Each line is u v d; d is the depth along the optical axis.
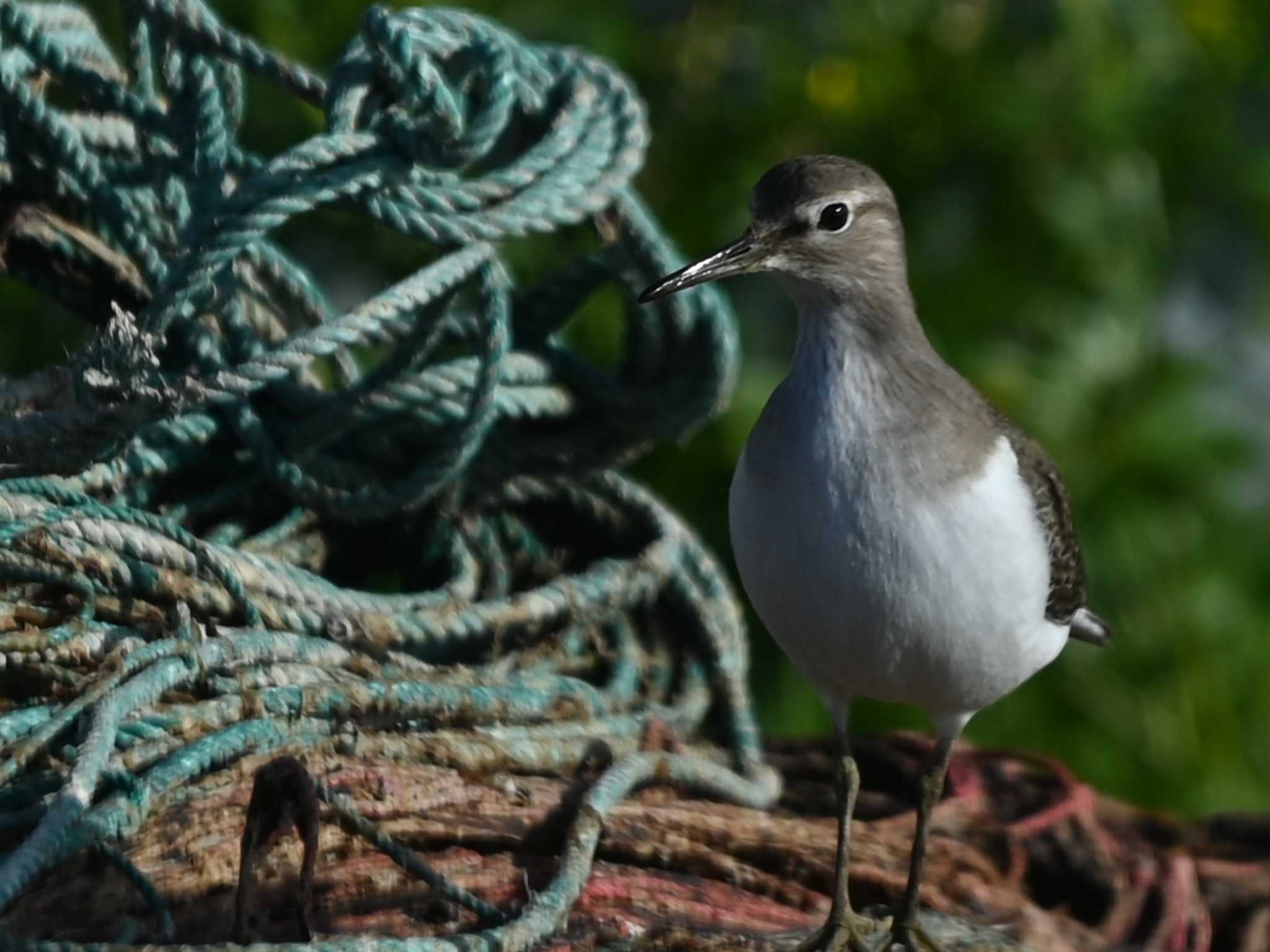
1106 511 15.45
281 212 8.87
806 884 9.07
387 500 9.84
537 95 10.52
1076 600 9.45
